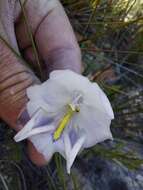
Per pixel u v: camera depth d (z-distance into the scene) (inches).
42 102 5.9
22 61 7.3
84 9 10.9
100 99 5.5
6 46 7.2
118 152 8.7
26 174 8.9
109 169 9.1
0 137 8.8
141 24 11.4
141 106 9.7
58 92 5.8
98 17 10.9
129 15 12.0
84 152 8.8
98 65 10.4
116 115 9.3
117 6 11.2
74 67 7.9
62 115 6.0
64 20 8.4
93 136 6.0
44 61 8.3
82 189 8.8
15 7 8.2
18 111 7.2
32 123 5.9
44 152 6.1
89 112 5.9
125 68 10.2
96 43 11.1
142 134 10.0
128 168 8.6
